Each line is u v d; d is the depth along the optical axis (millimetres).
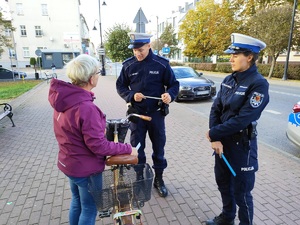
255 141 2100
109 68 28766
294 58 23938
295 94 10805
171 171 3803
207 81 10320
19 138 5465
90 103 1731
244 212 2182
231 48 1961
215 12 25703
